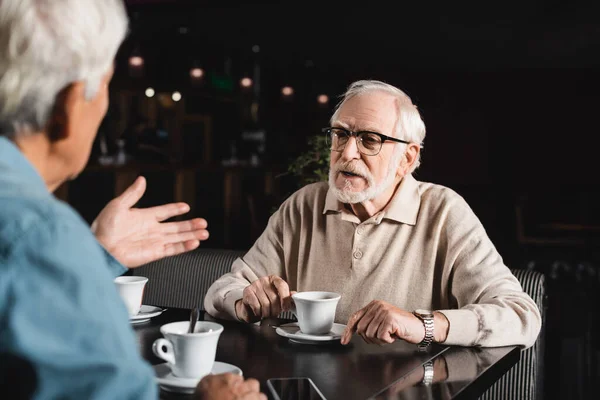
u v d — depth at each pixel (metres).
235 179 7.30
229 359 1.17
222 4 5.66
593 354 3.13
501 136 10.39
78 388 0.55
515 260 6.72
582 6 6.92
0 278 0.56
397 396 0.99
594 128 9.96
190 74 7.55
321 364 1.15
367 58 9.74
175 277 2.24
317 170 2.54
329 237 1.80
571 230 6.89
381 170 1.69
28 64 0.65
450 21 7.56
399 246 1.72
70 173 0.77
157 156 6.17
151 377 0.60
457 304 1.68
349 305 1.73
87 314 0.57
